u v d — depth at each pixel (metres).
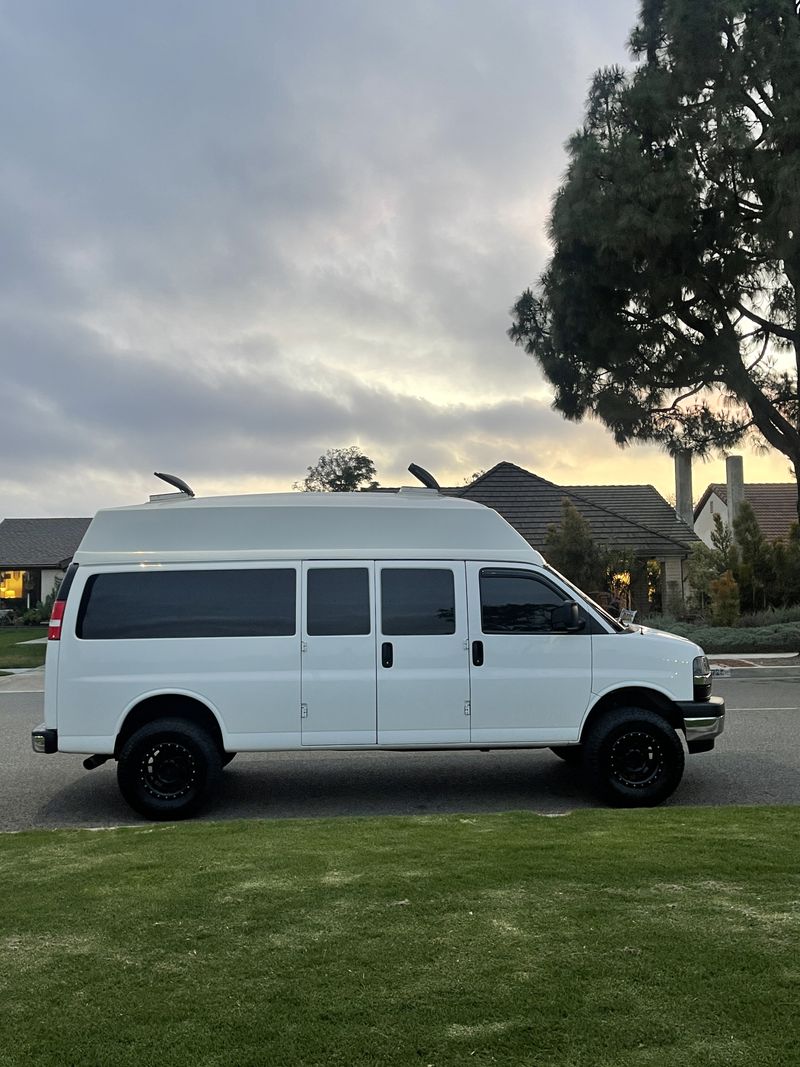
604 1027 3.23
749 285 19.28
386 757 10.14
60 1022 3.36
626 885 4.75
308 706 7.54
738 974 3.62
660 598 28.59
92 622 7.53
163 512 7.77
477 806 7.79
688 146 17.62
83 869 5.32
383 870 5.11
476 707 7.63
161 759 7.44
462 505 7.91
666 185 17.14
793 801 7.68
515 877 4.91
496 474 31.86
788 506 45.75
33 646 26.03
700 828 6.10
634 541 28.84
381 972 3.72
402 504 7.85
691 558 28.78
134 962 3.88
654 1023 3.26
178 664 7.50
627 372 19.64
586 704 7.69
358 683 7.56
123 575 7.61
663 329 19.41
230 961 3.87
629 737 7.55
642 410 20.02
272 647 7.55
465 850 5.52
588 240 18.14
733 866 5.05
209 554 7.65
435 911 4.40
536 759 9.96
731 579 23.86
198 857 5.52
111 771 9.55
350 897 4.63
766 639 20.89
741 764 9.20
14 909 4.58
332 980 3.65
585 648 7.73
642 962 3.74
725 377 19.36
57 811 7.80
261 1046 3.16
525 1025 3.26
